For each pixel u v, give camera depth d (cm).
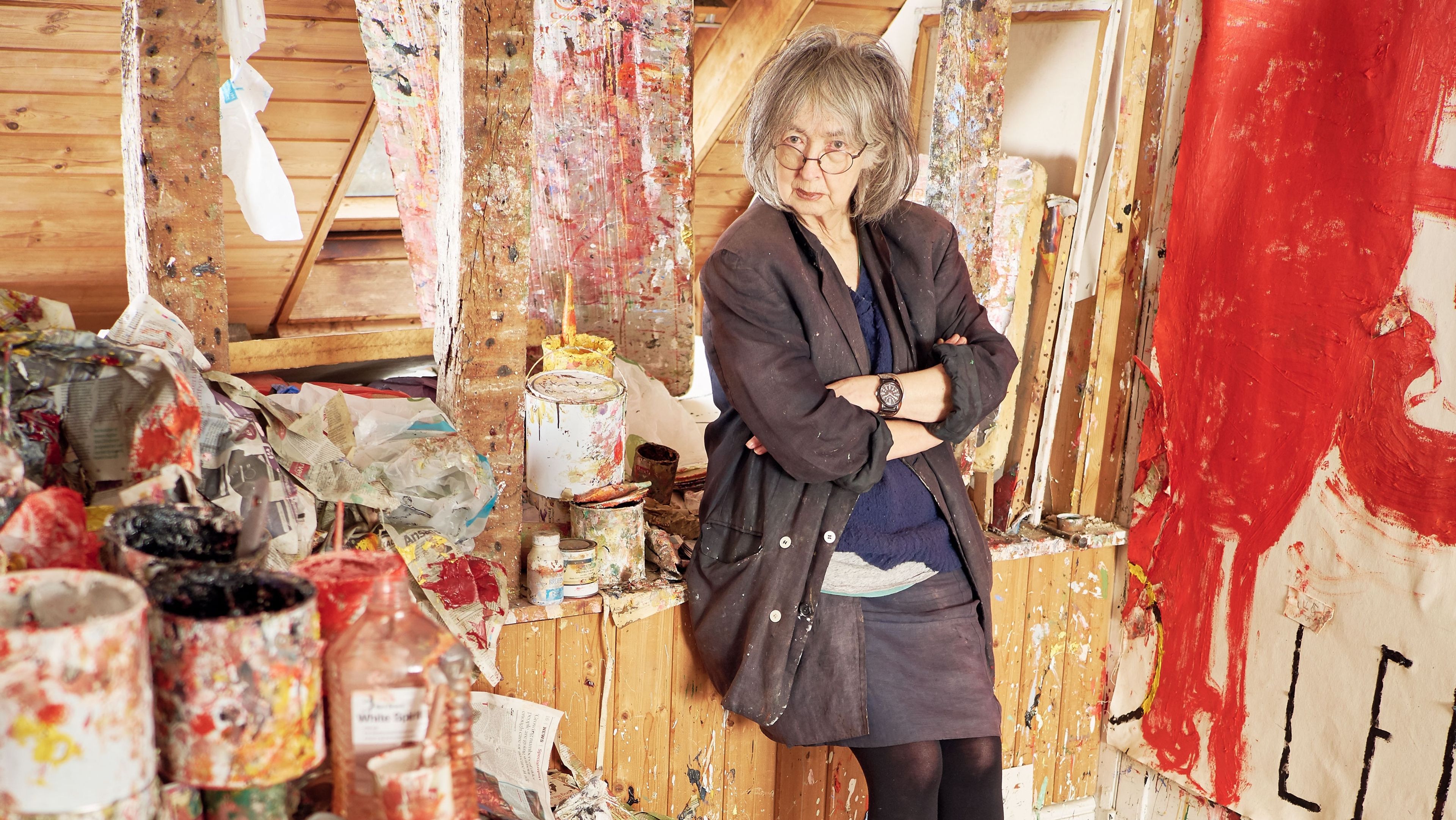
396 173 243
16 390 124
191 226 164
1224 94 223
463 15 167
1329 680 214
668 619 206
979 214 228
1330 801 216
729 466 195
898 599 189
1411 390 196
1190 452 238
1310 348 212
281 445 165
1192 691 243
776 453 178
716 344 183
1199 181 229
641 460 228
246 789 97
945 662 187
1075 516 259
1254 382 223
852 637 185
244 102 233
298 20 288
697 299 391
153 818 93
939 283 196
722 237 186
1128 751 260
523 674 194
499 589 183
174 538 110
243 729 95
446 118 183
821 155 176
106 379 127
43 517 106
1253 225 220
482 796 169
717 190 375
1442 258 189
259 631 94
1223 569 234
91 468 127
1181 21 232
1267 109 215
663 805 214
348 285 409
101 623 86
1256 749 230
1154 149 240
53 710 85
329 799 108
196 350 161
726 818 224
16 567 105
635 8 259
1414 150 192
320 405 176
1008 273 246
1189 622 242
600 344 236
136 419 127
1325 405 211
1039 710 258
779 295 178
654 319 284
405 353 389
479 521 184
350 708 100
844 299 183
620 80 264
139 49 154
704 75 339
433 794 98
